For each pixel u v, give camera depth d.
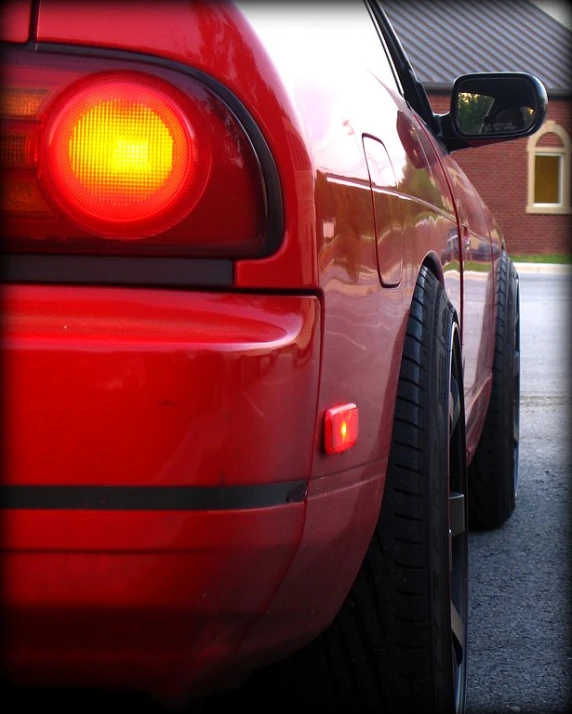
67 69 1.32
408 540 1.72
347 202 1.52
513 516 3.77
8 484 1.25
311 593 1.47
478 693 2.31
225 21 1.38
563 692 2.32
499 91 3.18
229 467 1.28
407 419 1.77
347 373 1.49
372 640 1.72
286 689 1.78
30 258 1.32
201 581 1.29
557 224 26.48
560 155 26.53
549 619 2.77
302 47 1.61
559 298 14.17
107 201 1.31
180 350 1.26
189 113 1.33
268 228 1.35
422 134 2.48
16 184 1.31
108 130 1.31
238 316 1.33
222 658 1.39
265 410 1.30
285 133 1.38
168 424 1.26
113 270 1.32
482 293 3.23
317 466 1.40
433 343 1.89
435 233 2.24
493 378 3.51
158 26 1.34
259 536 1.31
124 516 1.26
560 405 5.98
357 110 1.75
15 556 1.26
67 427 1.25
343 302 1.47
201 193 1.33
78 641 1.32
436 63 24.97
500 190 26.42
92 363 1.25
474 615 2.80
